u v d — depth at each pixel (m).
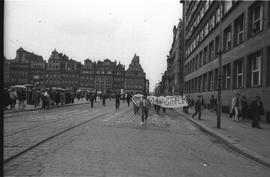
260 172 6.60
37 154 6.96
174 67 79.88
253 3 19.55
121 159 6.87
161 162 6.83
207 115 23.59
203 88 36.84
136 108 23.55
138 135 11.23
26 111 22.48
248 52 20.22
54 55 120.06
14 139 8.96
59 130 11.32
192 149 8.96
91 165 6.15
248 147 9.23
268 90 16.84
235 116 18.22
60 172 5.52
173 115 24.44
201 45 38.66
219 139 11.45
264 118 17.38
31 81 117.56
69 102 36.91
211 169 6.55
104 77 127.94
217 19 30.28
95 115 20.17
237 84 23.39
